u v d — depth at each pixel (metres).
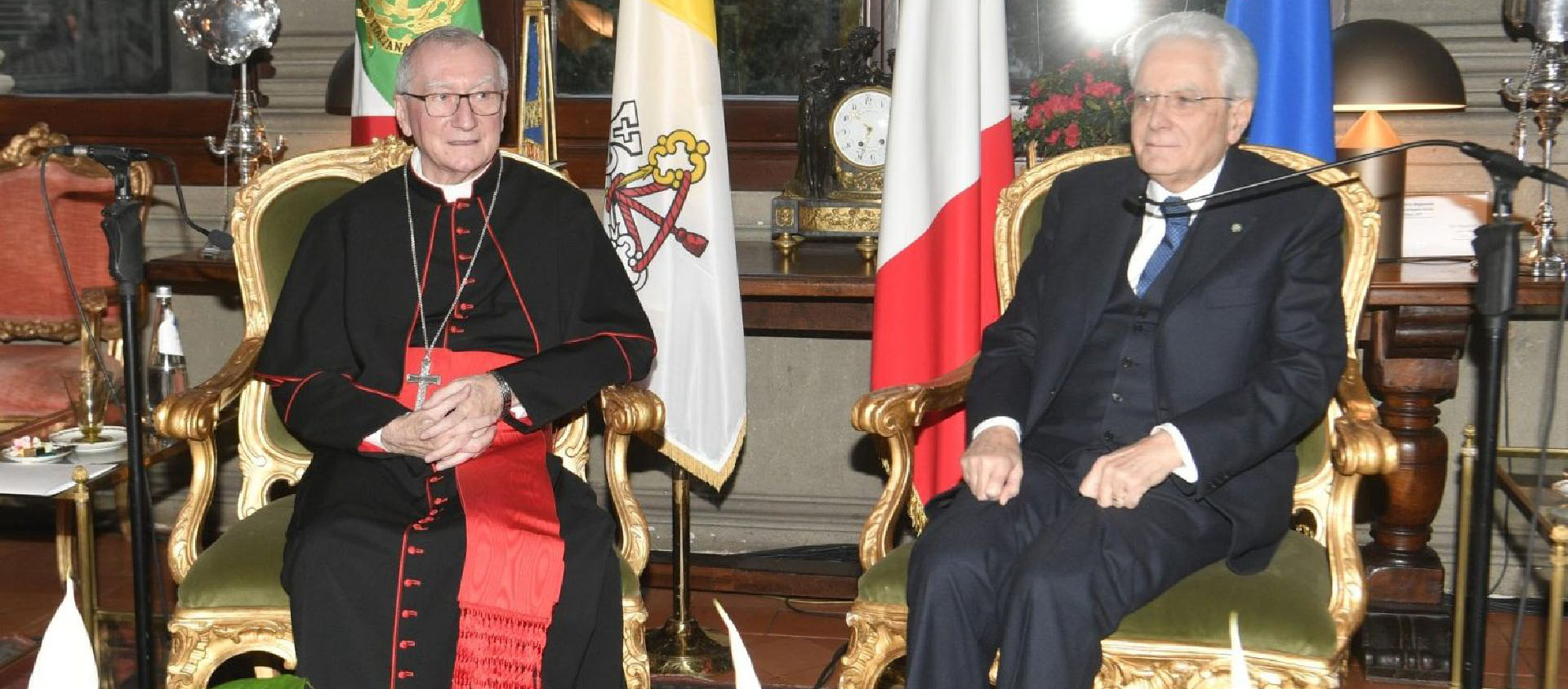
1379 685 3.14
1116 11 3.65
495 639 2.24
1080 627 2.09
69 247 3.79
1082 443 2.39
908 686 2.17
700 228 3.02
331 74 3.73
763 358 3.89
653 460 3.97
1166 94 2.31
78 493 2.66
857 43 3.32
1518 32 3.32
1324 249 2.34
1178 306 2.33
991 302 3.04
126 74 4.12
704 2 3.01
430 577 2.25
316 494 2.38
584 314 2.58
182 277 3.30
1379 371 3.08
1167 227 2.41
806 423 3.90
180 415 2.41
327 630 2.21
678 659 3.19
